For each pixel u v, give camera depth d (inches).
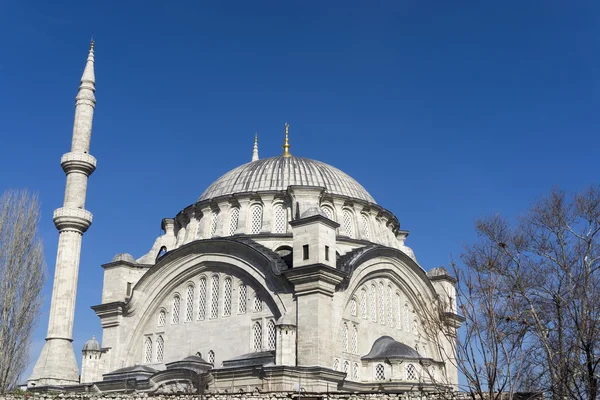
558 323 1424.7
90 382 1974.7
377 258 2049.7
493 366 1147.3
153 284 2140.7
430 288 2213.3
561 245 1690.5
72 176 2317.9
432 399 1371.8
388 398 1396.4
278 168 2329.0
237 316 1939.0
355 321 1927.9
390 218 2381.9
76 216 2247.8
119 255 2247.8
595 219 1686.8
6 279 1926.7
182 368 1756.9
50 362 2065.7
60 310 2145.7
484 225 1716.3
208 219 2252.7
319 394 1429.6
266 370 1617.9
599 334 1400.1
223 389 1692.9
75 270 2217.0
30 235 2011.6
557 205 1732.3
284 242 2066.9
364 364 1898.4
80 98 2431.1
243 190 2269.9
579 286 1465.3
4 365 1846.7
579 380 1358.3
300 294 1772.9
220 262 2009.1
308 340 1712.6
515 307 1334.9
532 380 1349.7
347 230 2206.0
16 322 1903.3
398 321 2133.4
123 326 2137.1
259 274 1907.0
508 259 1637.6
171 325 2091.5
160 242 2426.2
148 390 1811.0
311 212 1856.5
